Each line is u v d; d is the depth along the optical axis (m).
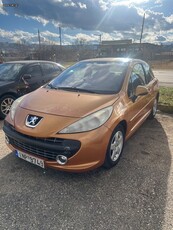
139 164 3.26
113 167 3.16
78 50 56.28
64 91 3.43
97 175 2.96
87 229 2.11
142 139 4.16
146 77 4.68
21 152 2.89
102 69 3.88
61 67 7.31
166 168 3.16
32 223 2.17
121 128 3.17
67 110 2.81
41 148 2.65
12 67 6.19
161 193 2.62
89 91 3.36
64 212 2.32
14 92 5.56
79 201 2.48
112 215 2.28
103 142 2.70
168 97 6.98
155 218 2.24
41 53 46.34
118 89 3.35
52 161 2.65
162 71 25.58
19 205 2.41
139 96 3.79
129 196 2.57
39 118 2.76
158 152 3.65
